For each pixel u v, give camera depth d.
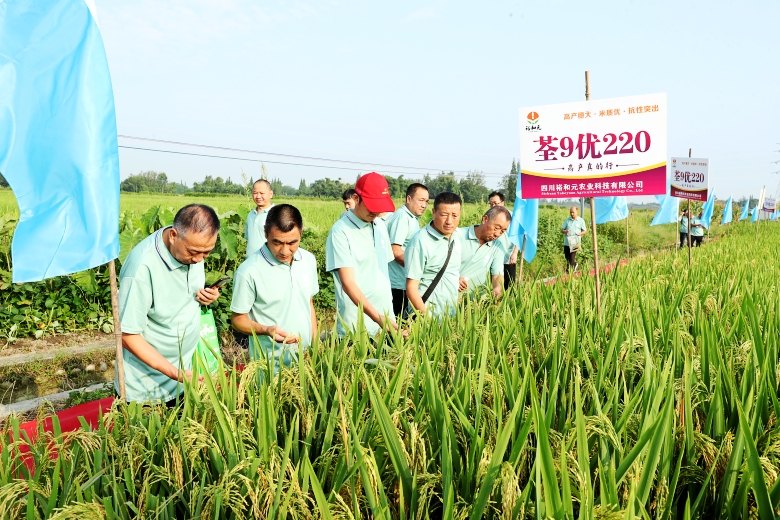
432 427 2.37
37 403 5.82
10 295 8.06
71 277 8.57
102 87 2.68
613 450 2.30
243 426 2.37
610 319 4.06
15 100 2.44
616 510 1.81
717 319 4.03
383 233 4.81
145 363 3.22
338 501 1.96
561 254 18.83
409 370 2.79
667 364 2.63
